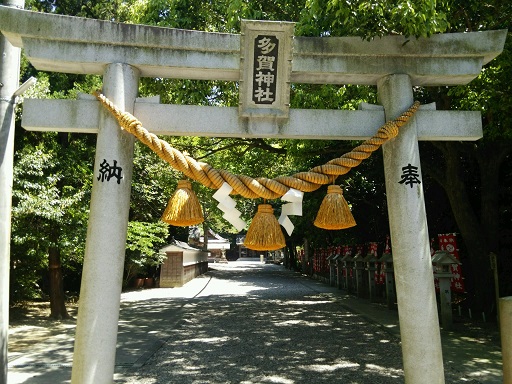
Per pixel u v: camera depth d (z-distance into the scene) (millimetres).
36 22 3660
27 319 11172
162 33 3795
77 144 11023
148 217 17266
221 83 9711
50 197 9211
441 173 10984
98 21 3740
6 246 4574
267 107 3873
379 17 3986
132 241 15398
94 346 3365
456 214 10797
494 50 4055
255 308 13344
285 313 12297
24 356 7293
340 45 3971
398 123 3812
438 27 4438
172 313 12305
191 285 22062
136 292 18578
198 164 3625
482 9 6852
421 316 3650
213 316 11836
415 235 3779
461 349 7488
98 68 3904
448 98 8922
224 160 14367
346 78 4145
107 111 3674
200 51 3861
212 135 3945
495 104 7102
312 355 7391
